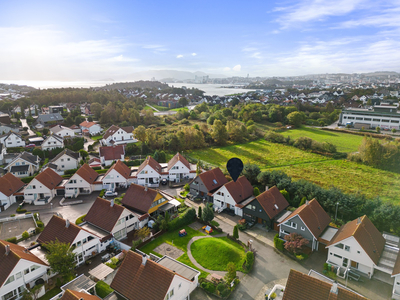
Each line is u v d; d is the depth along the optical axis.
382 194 64.44
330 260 39.75
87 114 167.75
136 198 54.38
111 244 44.97
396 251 38.84
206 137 114.62
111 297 31.50
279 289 34.53
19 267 32.56
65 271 34.53
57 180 67.31
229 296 34.12
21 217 54.56
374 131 133.38
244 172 69.25
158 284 29.92
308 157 96.00
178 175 73.62
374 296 33.56
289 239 42.84
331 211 53.12
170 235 47.78
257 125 148.75
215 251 42.00
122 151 88.81
